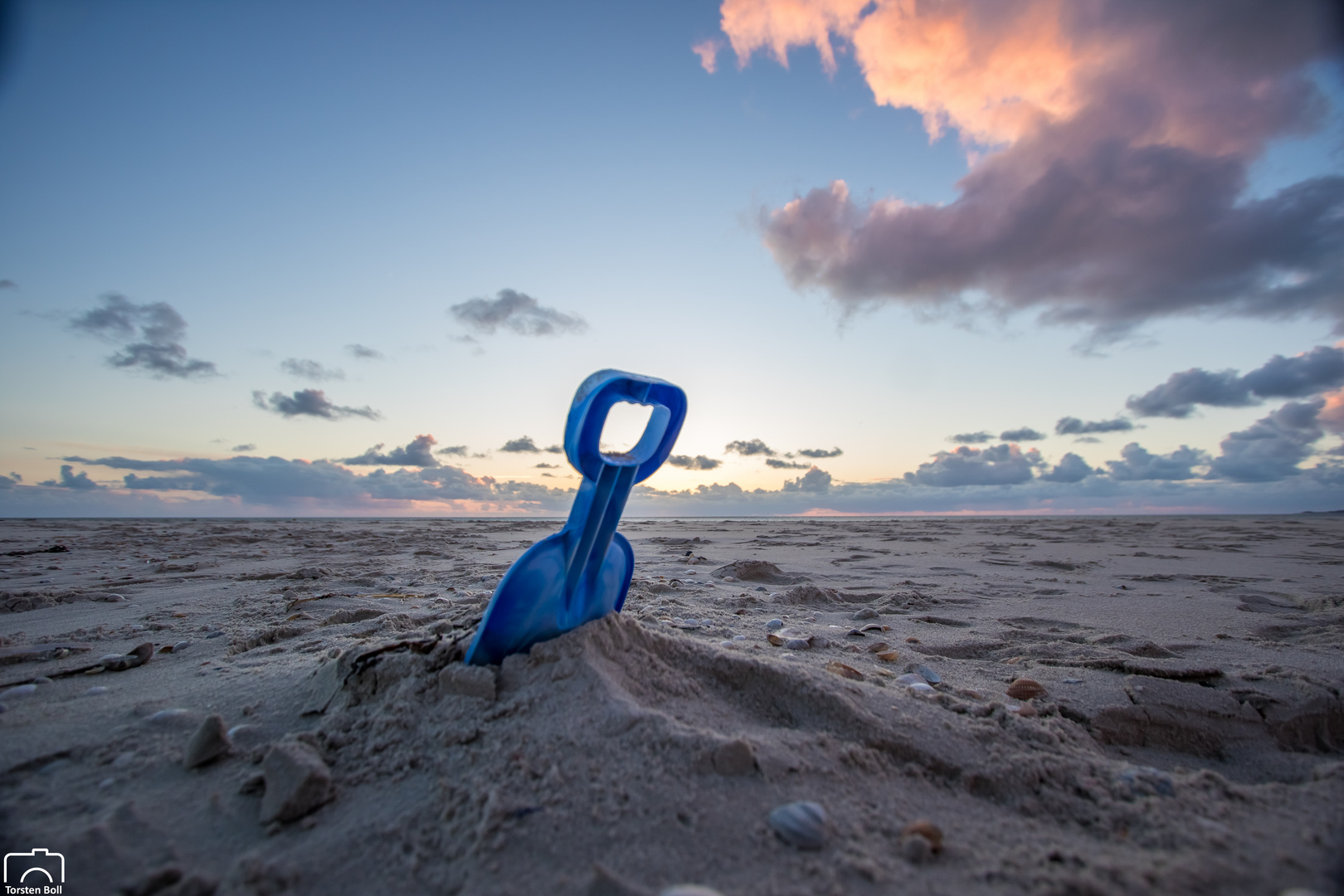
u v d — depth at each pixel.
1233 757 2.02
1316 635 3.40
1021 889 1.13
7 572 6.04
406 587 4.77
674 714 1.72
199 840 1.30
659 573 6.06
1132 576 5.89
